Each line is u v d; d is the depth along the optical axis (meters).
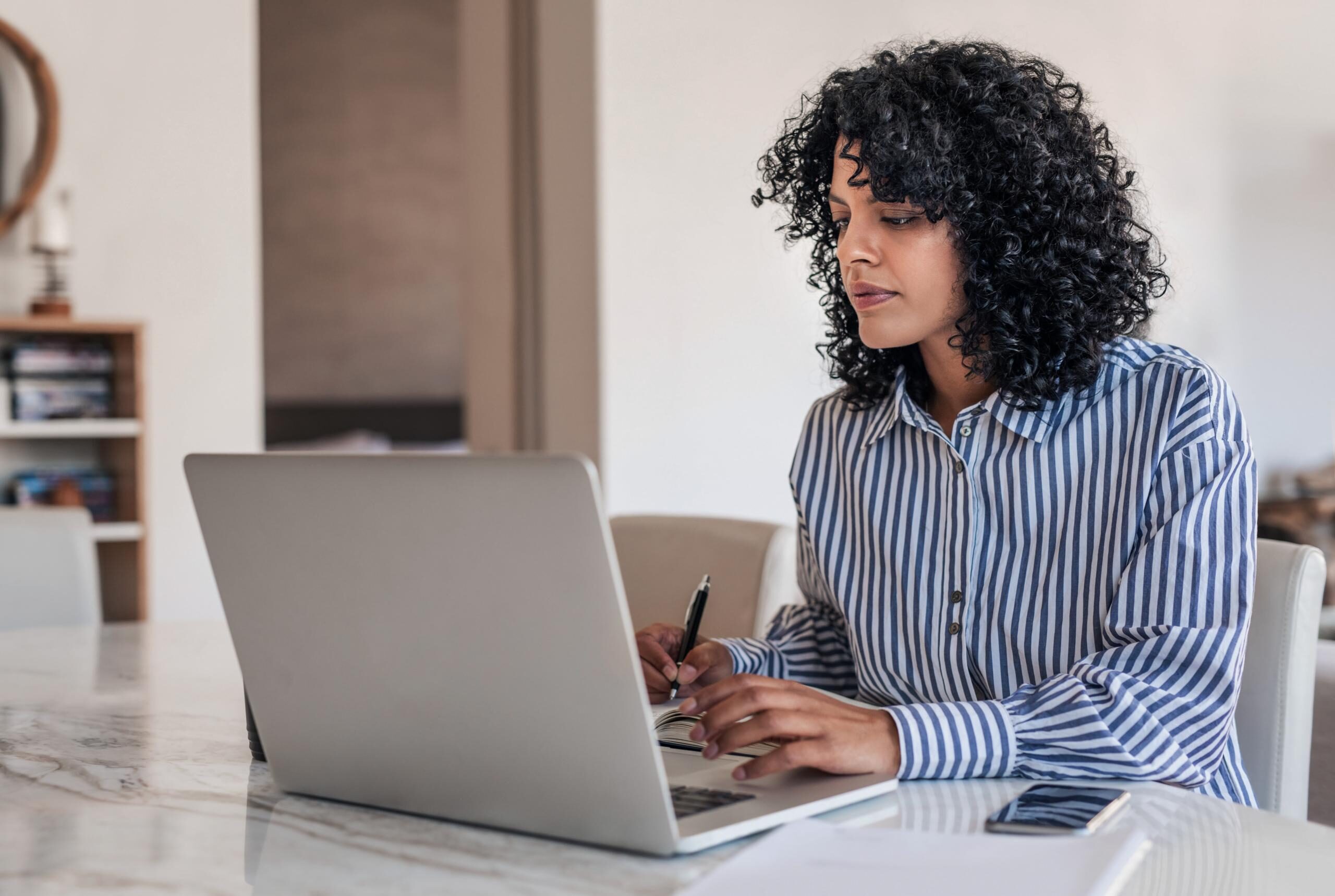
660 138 3.57
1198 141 4.58
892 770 0.94
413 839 0.82
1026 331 1.15
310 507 0.84
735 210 3.70
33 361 3.27
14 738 1.14
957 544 1.21
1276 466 4.85
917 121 1.13
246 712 1.05
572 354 3.61
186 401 3.65
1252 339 4.76
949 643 1.21
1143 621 1.05
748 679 0.95
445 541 0.78
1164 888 0.70
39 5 3.48
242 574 0.89
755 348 3.74
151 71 3.61
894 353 1.31
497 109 3.80
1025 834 0.80
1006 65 1.17
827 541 1.33
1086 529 1.15
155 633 1.79
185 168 3.64
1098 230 1.18
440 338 6.43
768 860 0.74
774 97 3.75
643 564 1.84
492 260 3.86
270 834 0.84
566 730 0.78
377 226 6.30
